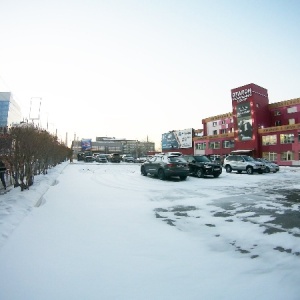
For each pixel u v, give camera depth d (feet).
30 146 29.99
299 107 129.59
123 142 460.55
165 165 48.93
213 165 56.13
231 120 166.91
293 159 119.75
